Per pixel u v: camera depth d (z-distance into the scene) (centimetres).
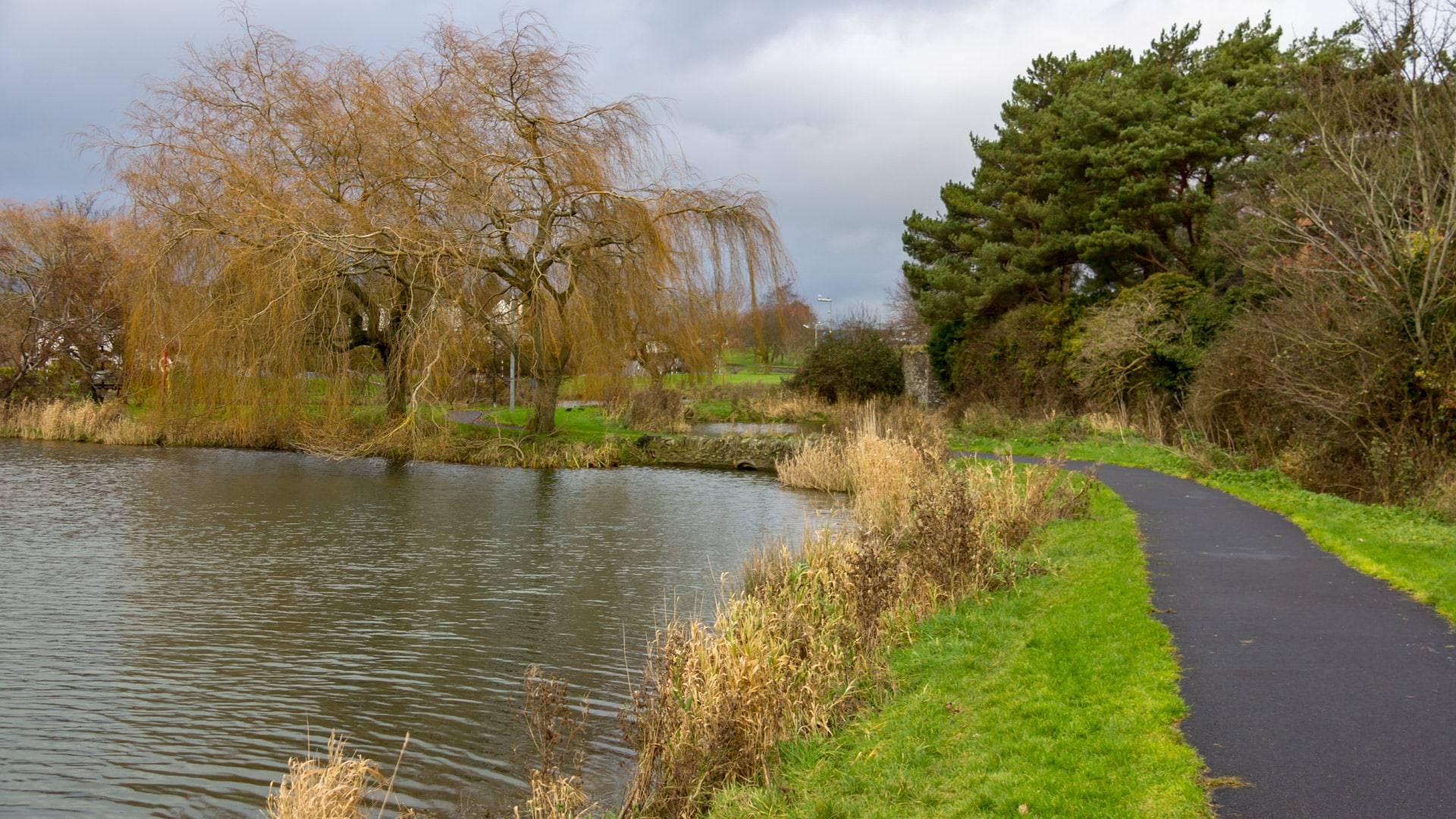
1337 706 577
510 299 2681
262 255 2425
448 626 1077
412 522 1761
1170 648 707
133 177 2517
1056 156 3253
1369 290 1484
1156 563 1035
